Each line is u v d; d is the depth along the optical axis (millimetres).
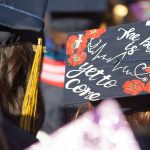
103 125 4535
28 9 4824
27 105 4625
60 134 4590
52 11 7629
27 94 4625
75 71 4742
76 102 4641
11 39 4664
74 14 7664
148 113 4512
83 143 4508
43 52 4887
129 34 4742
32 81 4656
